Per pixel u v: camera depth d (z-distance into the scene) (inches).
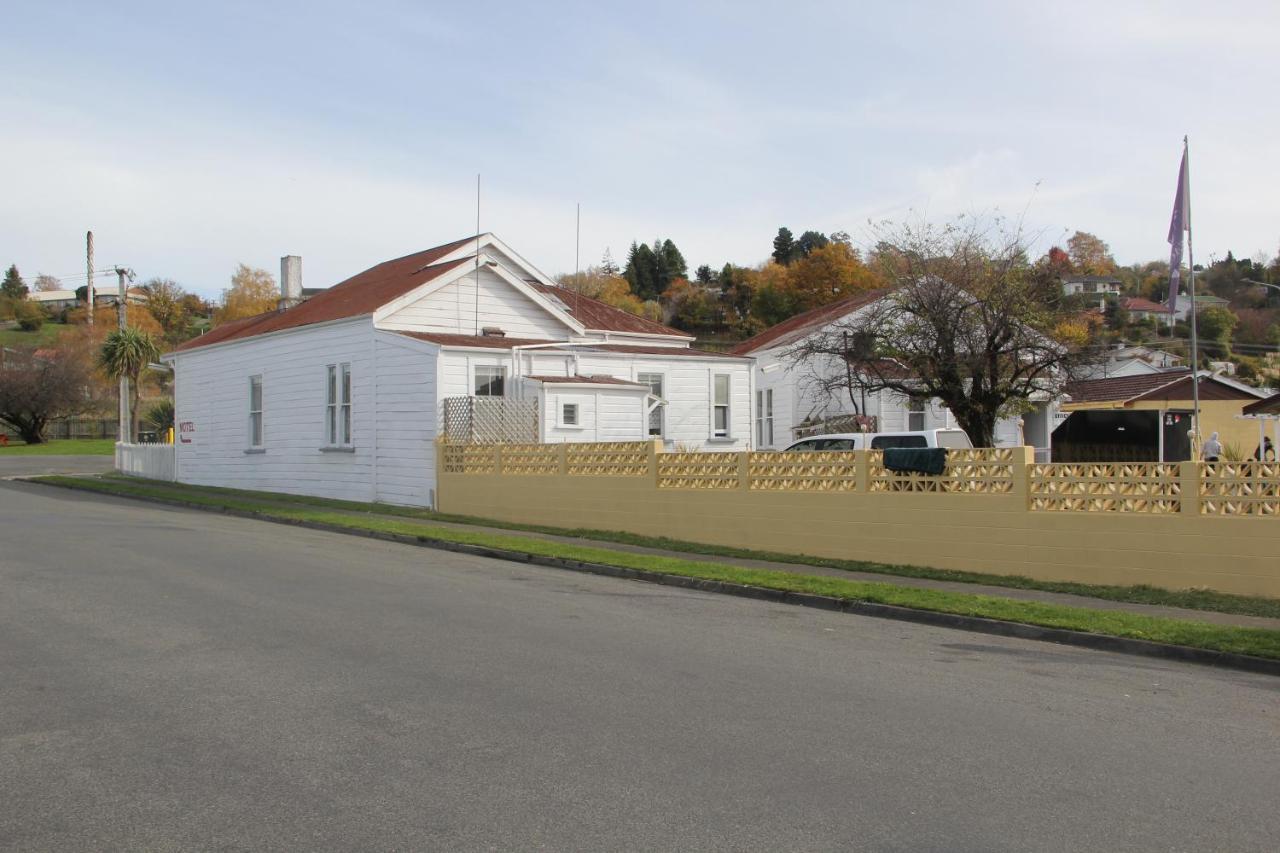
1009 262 946.1
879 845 186.4
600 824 194.1
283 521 853.2
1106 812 206.7
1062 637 404.5
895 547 594.9
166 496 1052.5
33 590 450.6
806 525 635.5
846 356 987.9
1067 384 925.2
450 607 433.7
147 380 3521.2
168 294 4766.2
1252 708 301.3
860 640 395.9
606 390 949.2
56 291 6112.2
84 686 290.7
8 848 181.6
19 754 232.1
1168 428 1027.9
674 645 368.5
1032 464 546.3
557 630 389.1
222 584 476.7
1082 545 524.4
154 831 189.2
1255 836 195.0
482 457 854.5
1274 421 1051.3
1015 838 191.6
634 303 3555.6
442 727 255.0
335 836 187.2
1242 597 472.7
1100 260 3203.7
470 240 1143.6
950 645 391.9
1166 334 2529.5
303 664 319.9
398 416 941.2
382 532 750.5
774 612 461.4
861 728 264.1
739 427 1111.0
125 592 448.1
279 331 1088.2
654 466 722.8
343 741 242.8
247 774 219.5
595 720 264.2
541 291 1177.4
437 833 188.9
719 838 188.2
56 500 1021.8
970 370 907.4
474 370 919.0
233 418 1200.8
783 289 2965.1
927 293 926.4
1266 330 2493.8
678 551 660.1
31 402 2645.2
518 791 210.8
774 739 251.6
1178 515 496.4
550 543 675.4
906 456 591.8
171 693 283.9
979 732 264.2
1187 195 813.9
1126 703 303.3
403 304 988.6
